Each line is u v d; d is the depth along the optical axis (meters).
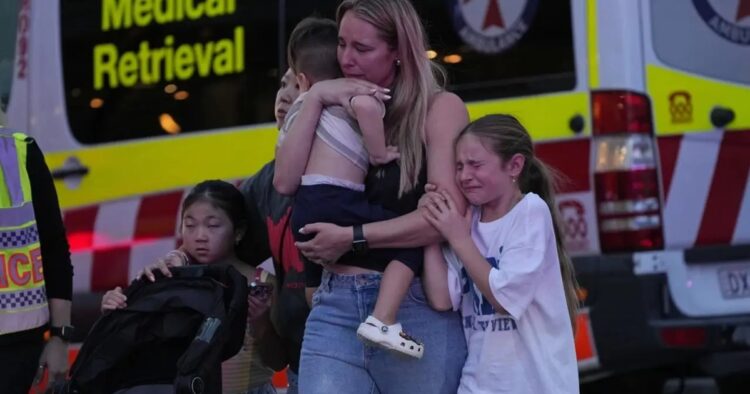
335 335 11.60
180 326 12.28
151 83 20.36
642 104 17.06
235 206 13.99
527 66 17.61
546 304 11.30
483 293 11.20
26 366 12.91
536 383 11.19
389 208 11.54
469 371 11.45
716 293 17.17
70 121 21.08
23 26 21.81
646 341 16.77
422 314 11.59
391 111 11.64
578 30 17.28
